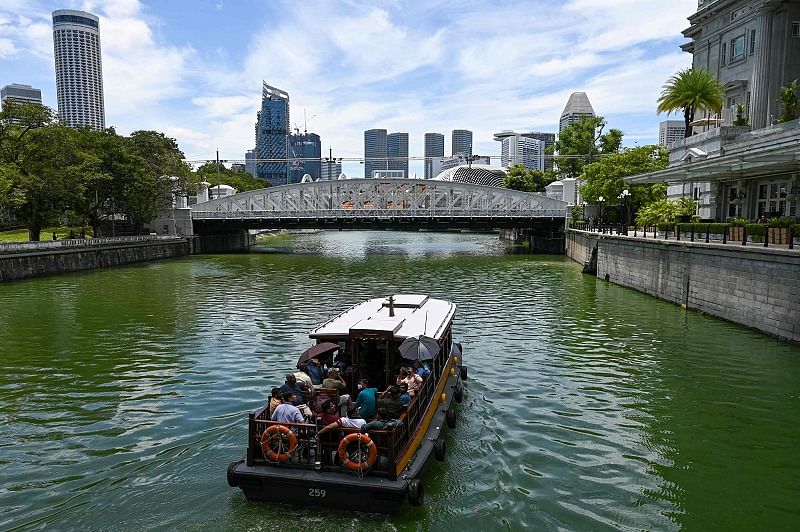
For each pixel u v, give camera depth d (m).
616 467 11.20
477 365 18.19
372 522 8.96
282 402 10.30
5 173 40.31
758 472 11.05
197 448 11.95
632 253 34.00
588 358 18.89
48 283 39.00
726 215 36.97
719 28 47.41
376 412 10.27
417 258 58.81
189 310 28.42
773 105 40.78
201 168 112.75
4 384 16.50
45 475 10.85
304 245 86.12
